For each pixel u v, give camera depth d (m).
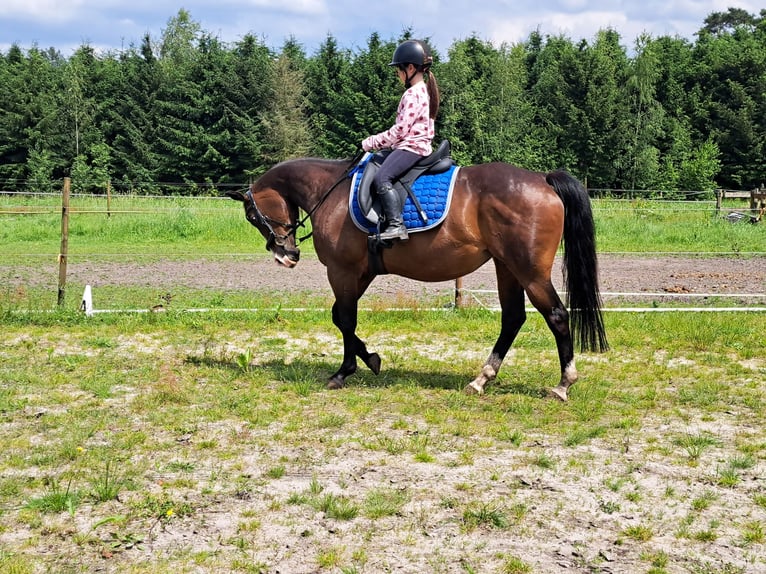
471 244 5.77
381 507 3.95
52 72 48.44
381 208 5.82
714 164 42.22
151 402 5.80
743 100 46.81
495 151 42.88
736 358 7.51
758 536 3.69
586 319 5.78
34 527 3.76
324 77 46.62
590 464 4.66
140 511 3.94
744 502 4.11
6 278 12.83
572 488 4.29
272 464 4.63
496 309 9.90
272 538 3.66
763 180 46.25
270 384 6.49
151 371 6.85
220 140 42.91
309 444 4.99
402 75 5.94
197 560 3.44
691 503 4.10
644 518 3.91
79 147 43.16
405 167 5.77
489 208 5.65
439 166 5.88
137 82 45.28
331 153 43.03
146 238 19.75
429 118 5.87
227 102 43.50
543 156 44.41
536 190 5.61
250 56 45.94
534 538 3.69
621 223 21.50
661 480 4.41
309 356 7.59
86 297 9.41
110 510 3.97
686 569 3.40
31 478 4.36
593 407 5.78
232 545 3.60
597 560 3.47
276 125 42.75
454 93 42.75
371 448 4.89
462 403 5.88
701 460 4.73
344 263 6.15
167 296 10.22
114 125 44.22
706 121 47.56
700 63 49.62
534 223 5.57
